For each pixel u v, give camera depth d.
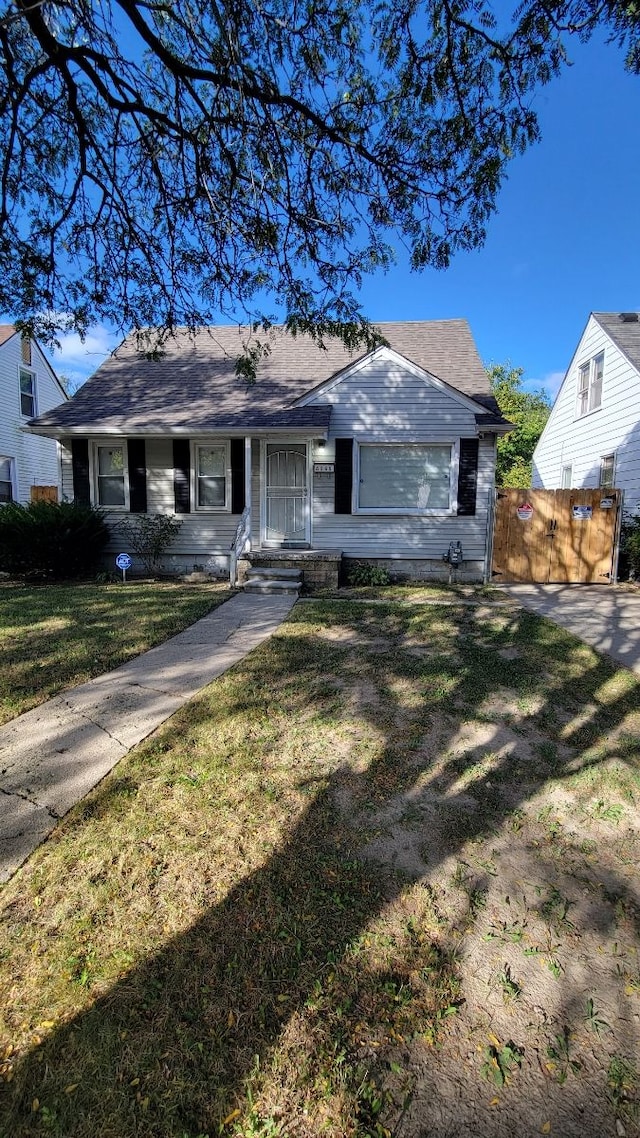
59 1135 1.35
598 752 3.29
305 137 4.27
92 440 10.61
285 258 4.97
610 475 13.20
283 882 2.20
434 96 3.91
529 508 10.05
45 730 3.49
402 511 10.11
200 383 11.20
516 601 8.17
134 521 10.67
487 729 3.58
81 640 5.54
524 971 1.83
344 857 2.36
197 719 3.67
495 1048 1.58
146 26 3.55
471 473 9.91
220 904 2.08
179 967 1.81
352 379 9.97
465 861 2.35
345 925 2.00
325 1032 1.61
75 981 1.75
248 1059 1.53
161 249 5.17
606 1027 1.64
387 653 5.21
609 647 5.52
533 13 3.38
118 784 2.86
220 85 3.94
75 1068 1.50
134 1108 1.41
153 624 6.27
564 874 2.28
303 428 9.29
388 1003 1.71
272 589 8.62
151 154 4.60
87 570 10.68
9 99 4.06
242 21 3.60
